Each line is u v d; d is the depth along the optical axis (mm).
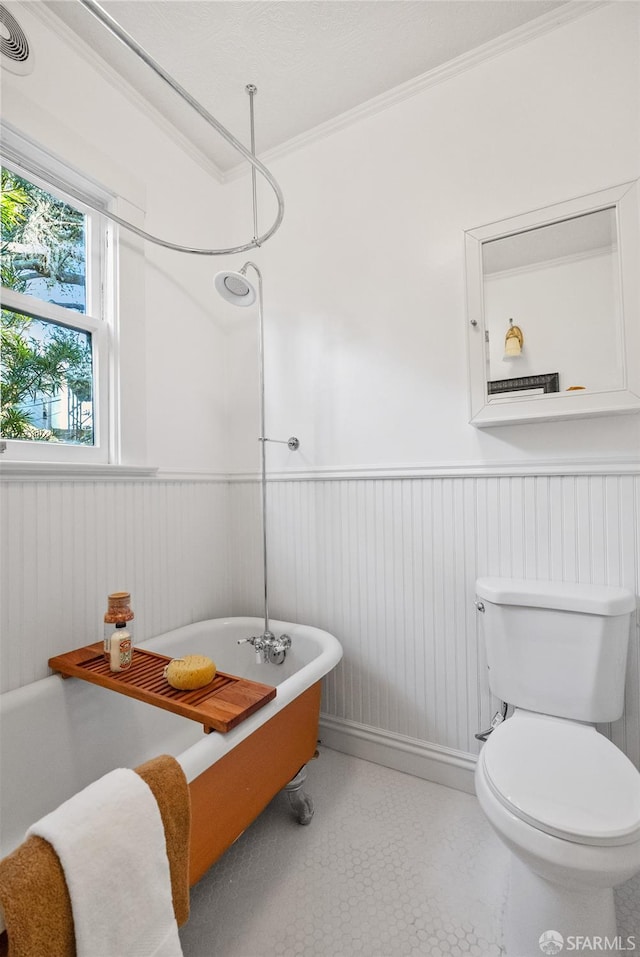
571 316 1350
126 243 1670
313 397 1884
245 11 1393
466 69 1582
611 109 1369
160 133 1829
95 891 618
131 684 1146
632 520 1326
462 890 1155
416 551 1651
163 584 1770
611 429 1358
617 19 1362
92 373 1612
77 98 1497
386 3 1378
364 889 1161
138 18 1411
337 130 1842
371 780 1604
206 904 1124
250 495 2066
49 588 1356
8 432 1365
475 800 1496
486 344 1465
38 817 1202
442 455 1604
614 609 1209
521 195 1491
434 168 1640
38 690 1240
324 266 1869
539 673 1298
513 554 1485
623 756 1045
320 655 1508
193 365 1970
